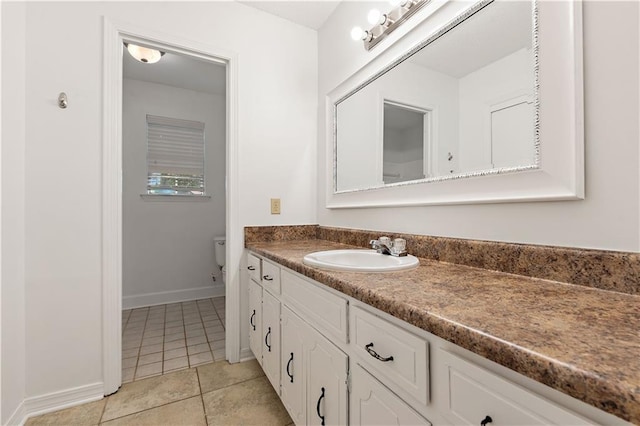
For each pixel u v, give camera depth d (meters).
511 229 0.94
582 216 0.77
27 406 1.35
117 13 1.58
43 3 1.42
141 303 2.96
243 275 1.93
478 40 1.06
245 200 1.94
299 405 1.15
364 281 0.84
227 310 1.91
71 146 1.46
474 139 1.08
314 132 2.20
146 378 1.68
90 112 1.51
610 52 0.72
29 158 1.38
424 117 1.29
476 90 1.07
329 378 0.94
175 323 2.52
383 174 1.55
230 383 1.64
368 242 1.60
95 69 1.52
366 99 1.67
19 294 1.33
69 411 1.39
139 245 2.97
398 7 1.39
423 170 1.30
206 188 3.31
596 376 0.34
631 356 0.39
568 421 0.39
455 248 1.10
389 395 0.69
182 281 3.17
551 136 0.83
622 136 0.70
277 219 2.05
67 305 1.45
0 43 1.21
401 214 1.42
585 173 0.76
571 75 0.78
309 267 1.05
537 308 0.59
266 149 2.02
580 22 0.77
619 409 0.32
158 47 1.72
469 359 0.52
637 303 0.62
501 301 0.64
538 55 0.87
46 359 1.40
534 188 0.87
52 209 1.42
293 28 2.12
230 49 1.89
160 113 3.08
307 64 2.18
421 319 0.58
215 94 3.37
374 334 0.74
